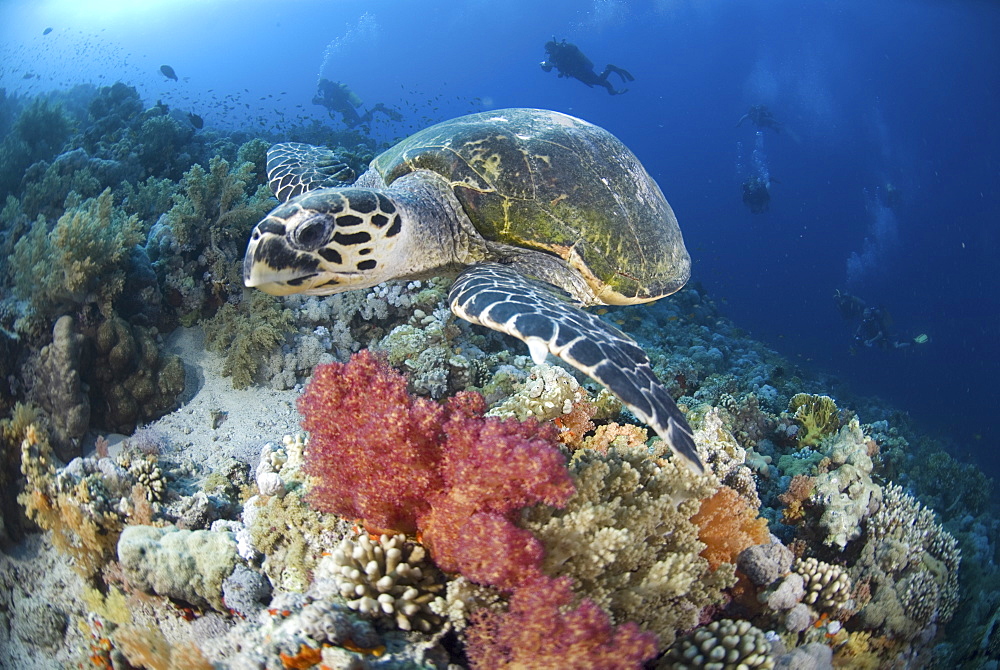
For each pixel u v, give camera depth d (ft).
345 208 2.91
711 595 2.61
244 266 2.86
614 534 2.22
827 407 4.78
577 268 3.46
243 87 76.43
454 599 2.13
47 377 3.94
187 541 2.81
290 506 2.69
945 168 68.95
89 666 2.96
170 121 7.67
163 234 4.78
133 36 71.41
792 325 41.52
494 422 2.31
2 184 8.44
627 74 25.32
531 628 1.95
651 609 2.36
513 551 2.09
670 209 4.27
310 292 3.12
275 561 2.68
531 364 4.55
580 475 2.51
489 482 2.17
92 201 5.00
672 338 8.23
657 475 2.72
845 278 61.46
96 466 3.54
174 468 3.78
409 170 3.61
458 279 3.24
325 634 1.99
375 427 2.23
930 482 6.50
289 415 4.23
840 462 3.94
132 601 3.01
